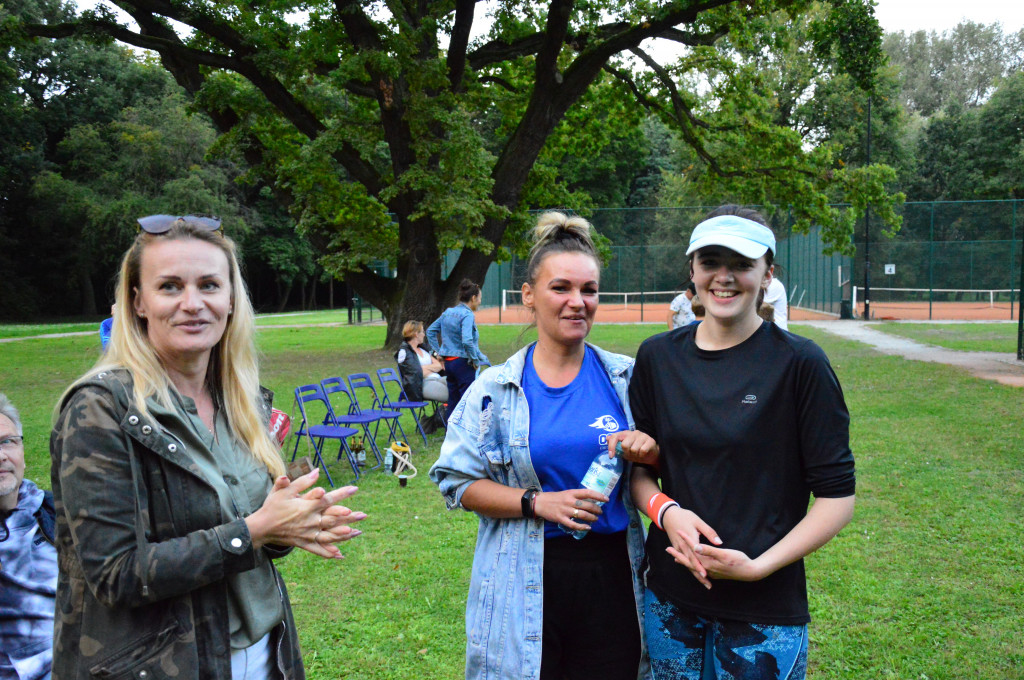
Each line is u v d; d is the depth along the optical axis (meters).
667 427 2.14
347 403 11.30
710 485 2.06
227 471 1.83
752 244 2.03
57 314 50.53
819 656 3.65
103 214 41.50
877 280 30.58
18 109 25.55
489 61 18.47
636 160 47.44
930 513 5.61
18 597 2.29
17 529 2.33
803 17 38.81
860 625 3.92
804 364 2.03
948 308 29.55
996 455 7.26
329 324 31.64
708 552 1.93
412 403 8.60
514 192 17.16
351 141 15.74
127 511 1.59
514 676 2.12
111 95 47.44
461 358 8.24
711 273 2.09
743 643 2.04
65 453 1.59
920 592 4.29
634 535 2.30
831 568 4.64
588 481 2.13
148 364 1.73
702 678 2.16
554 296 2.22
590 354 2.38
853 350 17.30
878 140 42.09
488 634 2.18
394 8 14.27
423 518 5.81
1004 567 4.61
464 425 2.30
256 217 52.09
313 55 14.88
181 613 1.66
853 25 14.50
